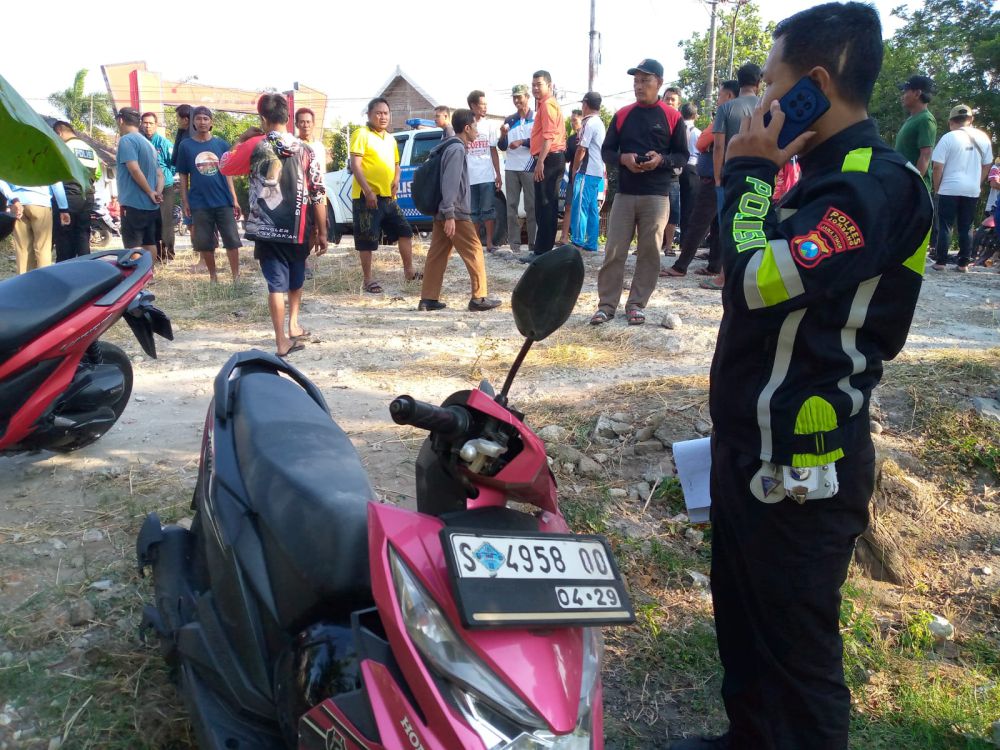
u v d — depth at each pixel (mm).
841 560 2221
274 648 2230
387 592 1697
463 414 1889
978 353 5738
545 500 2053
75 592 3312
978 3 38062
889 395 5012
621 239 6969
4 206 3910
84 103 36438
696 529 3971
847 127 2107
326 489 2268
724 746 2648
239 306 8328
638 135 6711
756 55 56031
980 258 11367
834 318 2039
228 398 2883
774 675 2334
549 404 5246
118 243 16016
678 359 6148
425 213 7824
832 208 1969
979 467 4438
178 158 9203
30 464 4441
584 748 1682
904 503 4164
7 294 3795
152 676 2898
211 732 2209
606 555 1880
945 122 32906
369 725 1718
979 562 3873
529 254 11133
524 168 10992
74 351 3906
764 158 2121
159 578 2803
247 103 48875
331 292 9000
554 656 1710
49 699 2770
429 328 7355
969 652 3355
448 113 11516
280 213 6090
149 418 5191
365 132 8773
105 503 4031
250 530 2354
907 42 38969
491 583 1668
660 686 3051
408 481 4297
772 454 2117
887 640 3381
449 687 1641
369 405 5383
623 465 4484
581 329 7086
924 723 2902
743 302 2053
